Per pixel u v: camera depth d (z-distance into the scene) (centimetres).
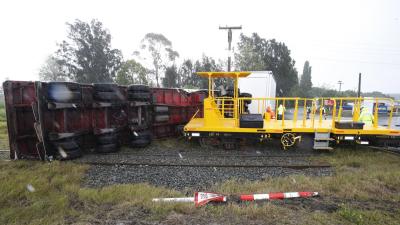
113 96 923
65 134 776
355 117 940
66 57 5238
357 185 571
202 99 1488
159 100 1181
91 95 918
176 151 949
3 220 412
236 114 956
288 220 413
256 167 739
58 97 763
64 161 780
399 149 958
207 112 973
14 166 720
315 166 742
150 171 698
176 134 1287
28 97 789
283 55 5906
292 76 5994
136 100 1011
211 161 802
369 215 425
